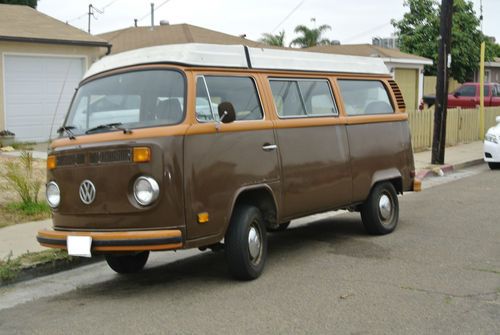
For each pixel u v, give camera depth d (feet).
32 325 18.13
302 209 23.81
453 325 17.10
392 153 28.73
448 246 26.17
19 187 34.24
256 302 19.40
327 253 25.52
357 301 19.26
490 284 20.79
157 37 78.74
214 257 25.71
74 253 19.53
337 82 26.50
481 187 42.96
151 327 17.51
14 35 55.88
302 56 25.18
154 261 25.66
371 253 25.30
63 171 20.53
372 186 27.50
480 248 25.76
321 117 24.98
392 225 29.04
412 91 94.53
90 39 61.36
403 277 21.77
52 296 21.25
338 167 25.43
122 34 83.30
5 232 28.73
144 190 18.95
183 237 19.16
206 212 19.72
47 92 59.47
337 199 25.48
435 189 42.78
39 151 52.49
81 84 22.94
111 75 21.98
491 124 76.89
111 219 19.51
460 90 92.02
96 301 20.35
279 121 22.88
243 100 21.94
